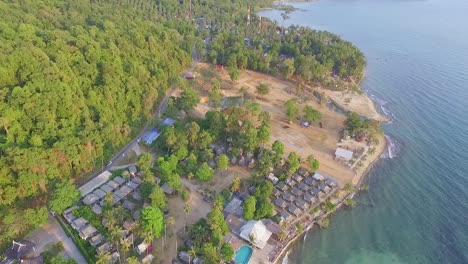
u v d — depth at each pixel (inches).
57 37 7554.1
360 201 6097.4
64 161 5378.9
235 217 5236.2
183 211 5349.4
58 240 4658.0
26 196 5004.9
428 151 7564.0
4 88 5585.6
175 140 6318.9
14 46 6663.4
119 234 4392.2
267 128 6973.4
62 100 5959.6
